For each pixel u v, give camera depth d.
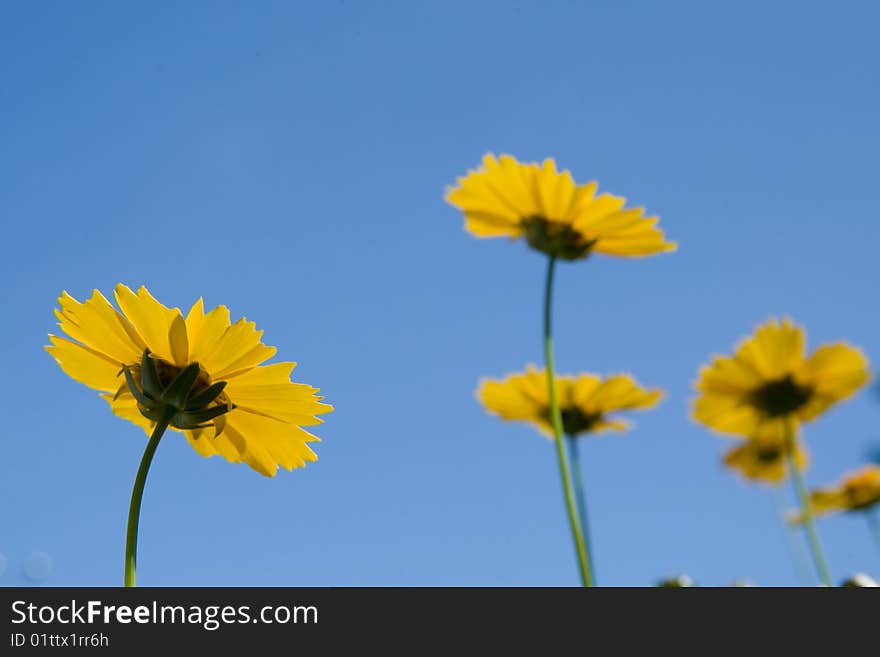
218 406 0.65
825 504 0.91
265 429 0.65
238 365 0.65
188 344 0.65
